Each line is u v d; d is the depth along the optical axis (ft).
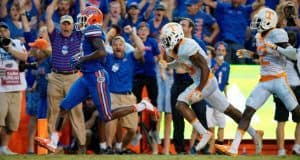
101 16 95.76
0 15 123.03
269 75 98.89
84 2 123.13
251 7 135.85
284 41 97.25
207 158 90.33
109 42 116.06
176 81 110.01
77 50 109.09
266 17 97.86
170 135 115.55
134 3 125.70
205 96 98.68
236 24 134.72
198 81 97.86
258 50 99.25
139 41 111.24
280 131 110.42
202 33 131.95
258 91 99.30
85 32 94.89
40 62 112.47
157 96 114.62
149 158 89.66
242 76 121.80
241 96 120.88
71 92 97.91
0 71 106.22
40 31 113.70
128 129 110.52
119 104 110.83
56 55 109.09
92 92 96.99
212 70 115.75
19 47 107.04
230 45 133.59
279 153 110.73
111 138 110.83
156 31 124.26
